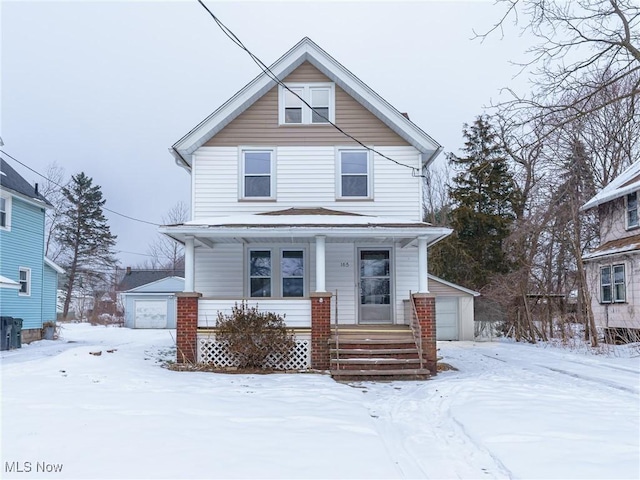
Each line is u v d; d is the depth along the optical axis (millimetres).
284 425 7273
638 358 16266
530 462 5676
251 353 13266
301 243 16438
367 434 6930
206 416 7645
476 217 30359
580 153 21297
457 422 7680
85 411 7691
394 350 13188
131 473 5109
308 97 17000
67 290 55906
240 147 16781
